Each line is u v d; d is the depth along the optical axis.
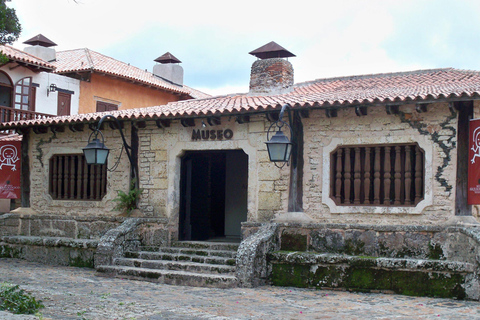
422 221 9.98
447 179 9.86
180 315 7.53
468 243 9.13
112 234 11.55
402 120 10.23
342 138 10.70
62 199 13.73
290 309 8.04
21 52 20.98
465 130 9.78
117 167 12.99
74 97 22.66
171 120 12.39
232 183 14.83
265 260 10.25
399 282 9.29
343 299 8.85
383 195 10.42
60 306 7.88
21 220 13.99
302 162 11.02
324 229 10.50
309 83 15.80
